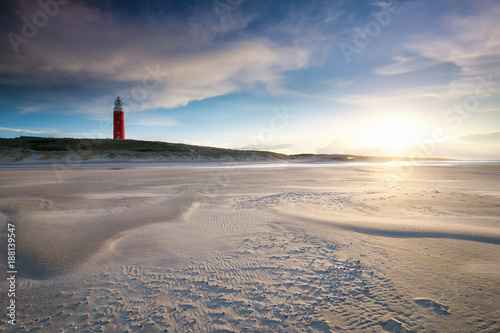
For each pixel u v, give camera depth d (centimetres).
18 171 2436
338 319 279
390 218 698
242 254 471
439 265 404
